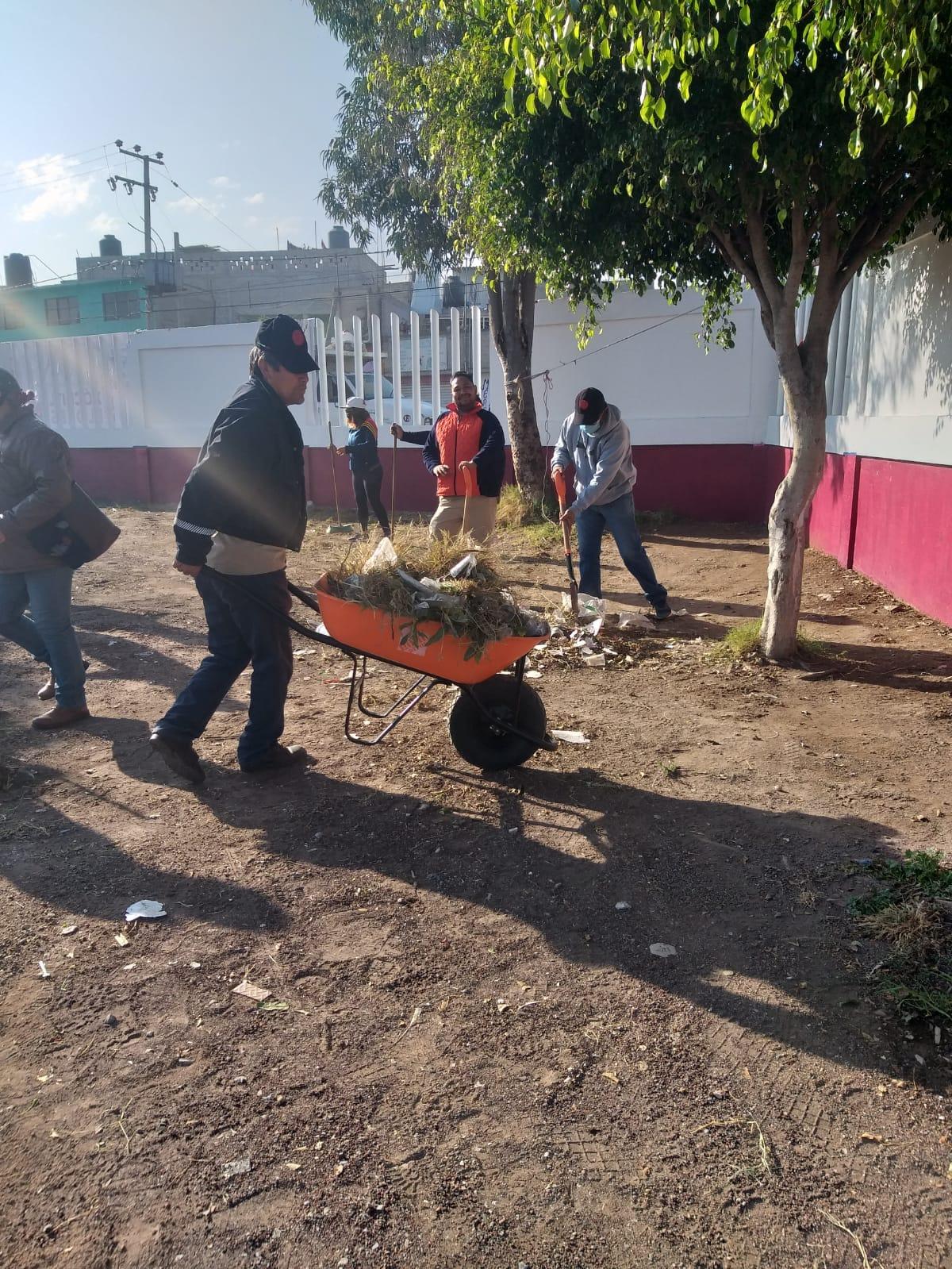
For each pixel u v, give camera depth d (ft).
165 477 58.85
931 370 24.20
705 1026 9.70
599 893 12.26
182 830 14.19
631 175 18.48
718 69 15.25
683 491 43.19
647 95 13.67
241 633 15.31
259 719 15.69
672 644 23.58
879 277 28.14
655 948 11.03
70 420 61.87
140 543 43.45
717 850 13.28
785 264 23.88
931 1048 9.31
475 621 14.21
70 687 18.45
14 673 22.22
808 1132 8.32
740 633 22.54
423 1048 9.46
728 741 17.25
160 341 56.95
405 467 50.03
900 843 13.25
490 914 11.83
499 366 46.68
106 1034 9.70
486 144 20.75
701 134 16.33
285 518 14.97
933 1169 7.90
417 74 24.93
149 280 144.36
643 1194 7.71
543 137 19.88
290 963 10.88
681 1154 8.10
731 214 19.12
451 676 14.85
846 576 29.48
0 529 16.84
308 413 52.11
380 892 12.38
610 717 18.63
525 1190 7.75
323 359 51.13
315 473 52.37
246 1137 8.32
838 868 12.64
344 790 15.53
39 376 62.44
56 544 17.35
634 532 25.04
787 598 21.16
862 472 29.37
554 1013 9.95
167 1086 8.95
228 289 142.61
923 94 15.28
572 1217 7.50
